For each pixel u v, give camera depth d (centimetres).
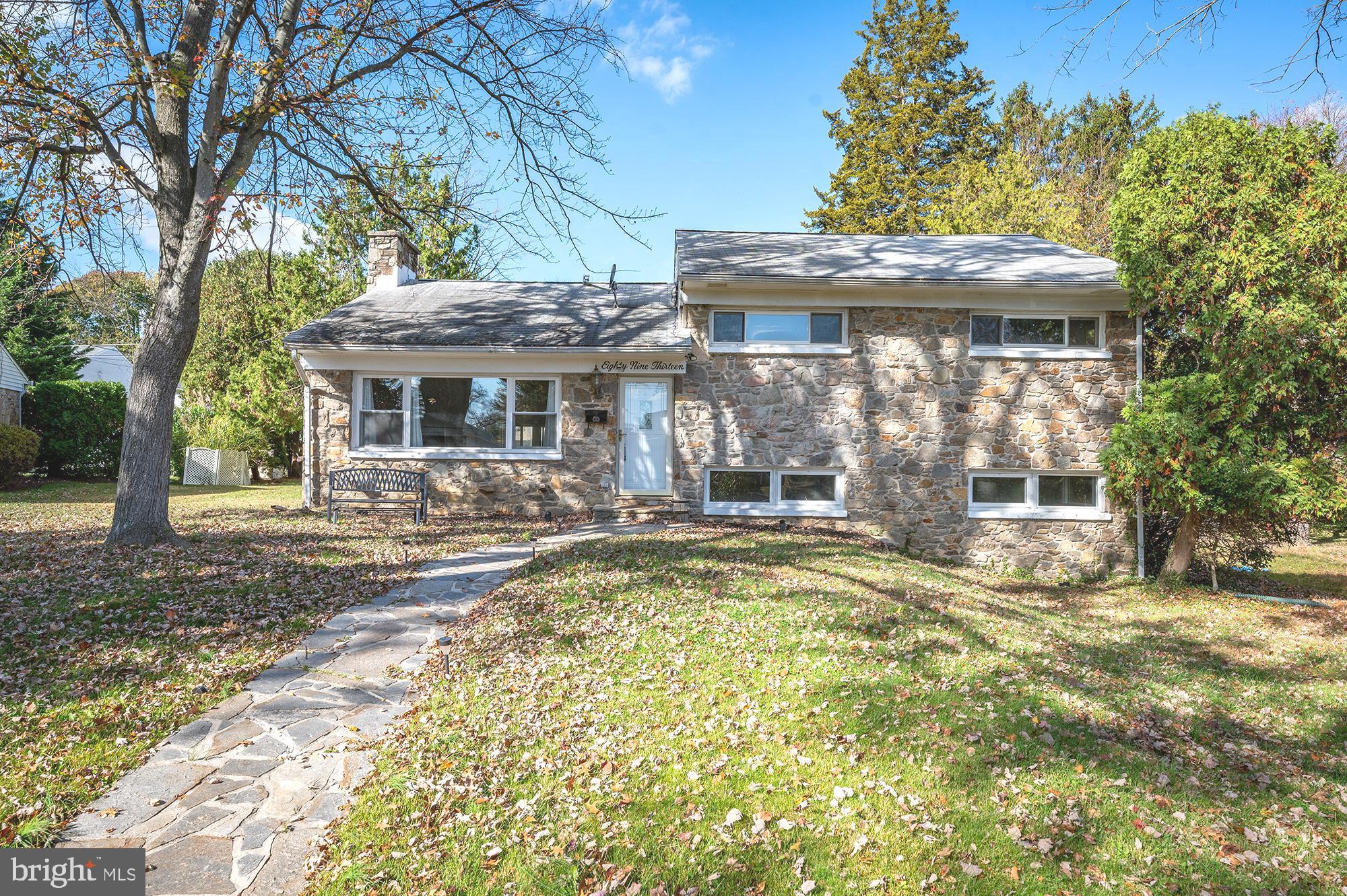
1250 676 737
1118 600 1115
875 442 1282
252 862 344
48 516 1284
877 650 622
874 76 3086
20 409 2094
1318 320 980
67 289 1148
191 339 968
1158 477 1105
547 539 1082
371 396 1325
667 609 722
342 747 455
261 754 445
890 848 357
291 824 376
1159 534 1319
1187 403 1099
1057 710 527
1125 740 502
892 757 445
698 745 456
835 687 543
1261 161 1042
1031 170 2794
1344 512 1002
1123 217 1146
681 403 1289
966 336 1275
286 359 2334
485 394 1325
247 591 745
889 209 3092
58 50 921
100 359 3538
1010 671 604
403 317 1366
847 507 1282
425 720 489
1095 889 333
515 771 424
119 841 355
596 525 1220
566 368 1298
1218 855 366
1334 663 789
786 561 941
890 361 1279
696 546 1016
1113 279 1188
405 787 405
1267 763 504
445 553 980
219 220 944
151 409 934
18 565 794
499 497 1313
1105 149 2873
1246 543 1221
